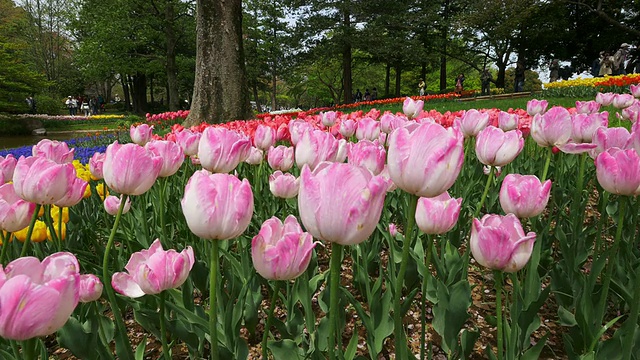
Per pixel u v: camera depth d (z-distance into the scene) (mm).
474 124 2799
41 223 2129
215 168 1732
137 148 1335
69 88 53312
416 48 34906
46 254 2365
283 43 37969
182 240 2709
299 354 1571
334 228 973
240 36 11727
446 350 1757
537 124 2133
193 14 31578
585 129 2361
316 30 35688
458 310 1604
